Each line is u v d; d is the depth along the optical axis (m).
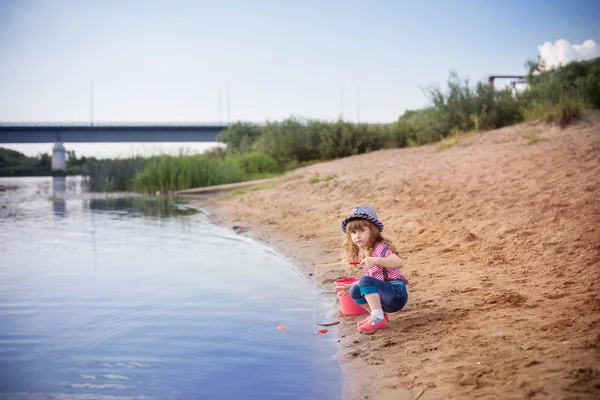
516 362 3.72
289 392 3.74
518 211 8.10
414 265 6.88
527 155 11.59
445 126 20.44
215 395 3.68
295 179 18.44
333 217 10.76
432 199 10.20
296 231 10.07
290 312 5.56
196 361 4.27
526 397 3.25
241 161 26.88
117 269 7.55
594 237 6.39
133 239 10.16
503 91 20.28
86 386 3.81
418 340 4.49
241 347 4.58
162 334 4.87
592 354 3.68
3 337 4.79
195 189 22.02
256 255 8.54
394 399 3.55
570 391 3.24
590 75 18.33
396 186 12.24
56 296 6.12
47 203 18.19
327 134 27.14
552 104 17.59
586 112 15.45
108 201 18.78
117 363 4.22
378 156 20.27
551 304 4.84
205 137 70.62
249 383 3.88
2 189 26.42
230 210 14.07
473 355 3.97
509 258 6.51
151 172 23.36
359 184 13.63
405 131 24.91
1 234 10.86
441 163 13.86
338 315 5.47
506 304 4.99
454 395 3.42
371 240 5.19
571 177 9.01
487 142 15.49
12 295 6.17
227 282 6.79
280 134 28.97
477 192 9.79
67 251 8.95
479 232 7.72
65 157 55.94
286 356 4.39
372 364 4.15
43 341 4.68
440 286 5.89
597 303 4.64
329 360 4.31
